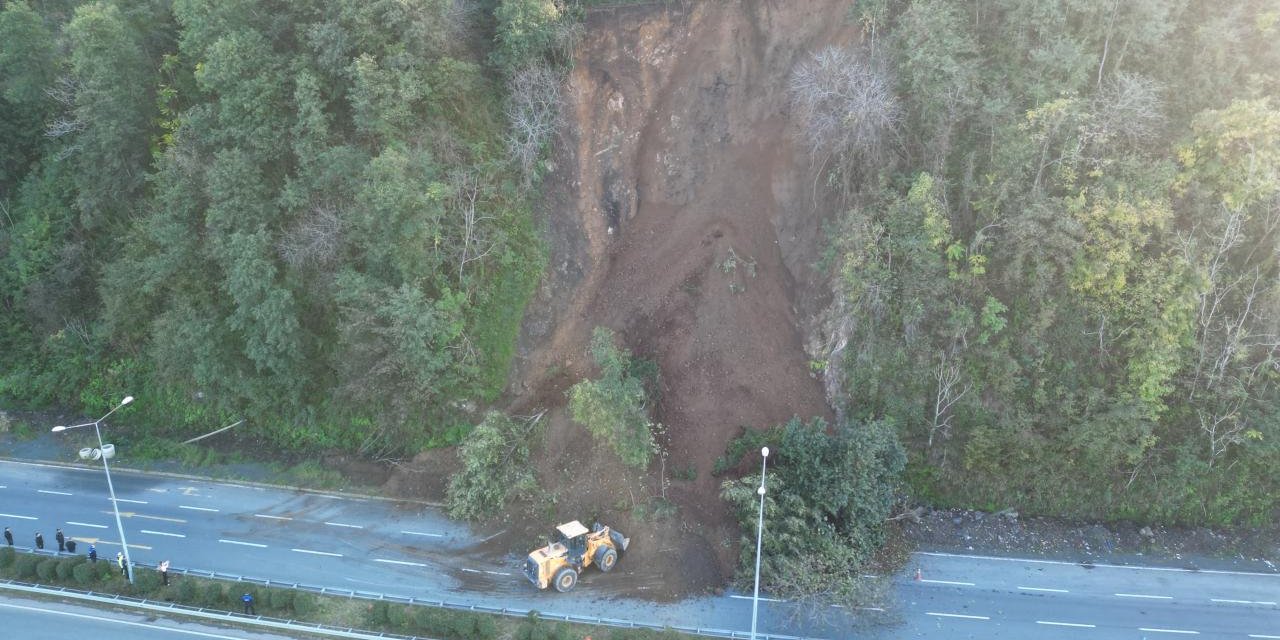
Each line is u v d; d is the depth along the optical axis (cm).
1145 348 2950
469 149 3450
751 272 3434
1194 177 2986
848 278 3114
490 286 3475
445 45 3369
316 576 2844
